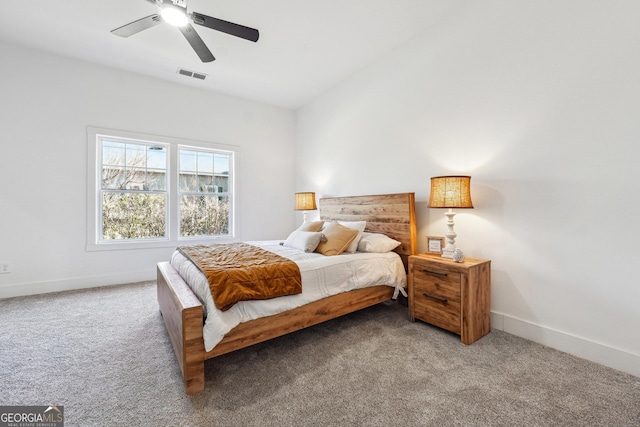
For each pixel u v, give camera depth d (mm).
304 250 2717
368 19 2613
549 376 1644
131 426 1288
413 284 2443
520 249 2121
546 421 1305
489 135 2285
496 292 2270
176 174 3975
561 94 1889
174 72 3629
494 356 1868
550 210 1958
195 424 1298
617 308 1693
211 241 4273
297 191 5012
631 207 1633
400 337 2162
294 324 1969
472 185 2410
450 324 2143
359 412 1371
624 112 1645
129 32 2160
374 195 3189
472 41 2383
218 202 4430
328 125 4180
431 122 2732
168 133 3883
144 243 3742
